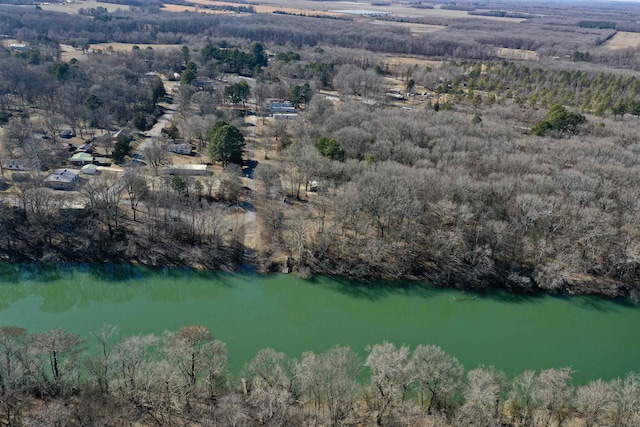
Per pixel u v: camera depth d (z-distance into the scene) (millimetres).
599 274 118875
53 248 119625
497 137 180875
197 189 139375
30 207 123438
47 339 72500
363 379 85562
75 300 109312
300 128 190125
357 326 104500
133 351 73312
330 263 120750
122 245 120750
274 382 74375
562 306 112375
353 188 127688
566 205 122562
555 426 73188
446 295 114500
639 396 72062
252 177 160875
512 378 89688
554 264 117312
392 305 111250
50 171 150250
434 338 101875
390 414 74250
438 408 76250
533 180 132750
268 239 127125
